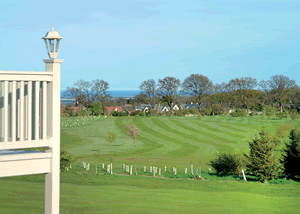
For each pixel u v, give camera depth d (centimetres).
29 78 839
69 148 7125
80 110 13112
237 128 9675
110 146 7444
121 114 13488
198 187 3566
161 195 2980
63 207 2269
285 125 7681
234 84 14462
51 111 878
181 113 13400
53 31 878
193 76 13038
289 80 13438
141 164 5278
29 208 2042
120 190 3152
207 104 14075
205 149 7038
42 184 3150
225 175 4434
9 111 873
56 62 879
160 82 12975
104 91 13712
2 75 803
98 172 4497
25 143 837
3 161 820
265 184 3909
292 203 2833
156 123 10588
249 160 4272
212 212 2388
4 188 2798
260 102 13938
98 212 2172
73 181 3634
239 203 2775
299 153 4334
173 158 6016
